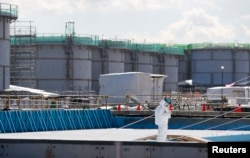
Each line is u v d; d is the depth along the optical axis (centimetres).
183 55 13362
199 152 1584
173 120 4316
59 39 9900
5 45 8150
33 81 9838
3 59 8106
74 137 2953
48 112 3947
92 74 10825
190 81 13250
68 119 4072
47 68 9850
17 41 9844
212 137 2972
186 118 4291
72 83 9919
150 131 3591
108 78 5931
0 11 8050
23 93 7650
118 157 1642
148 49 12088
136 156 1633
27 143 1717
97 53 10888
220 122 4216
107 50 10988
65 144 1691
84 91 9250
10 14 8162
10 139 1730
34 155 1709
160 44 12744
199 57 13550
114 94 5869
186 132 3409
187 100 5303
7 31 8200
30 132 3622
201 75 13488
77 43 9969
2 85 8044
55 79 9875
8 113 3631
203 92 12312
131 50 11788
